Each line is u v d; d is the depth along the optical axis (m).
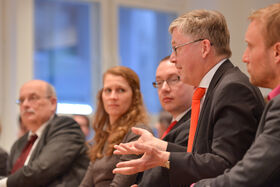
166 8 8.70
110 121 3.66
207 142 2.20
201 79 2.43
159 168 2.54
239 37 7.90
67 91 7.85
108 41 8.09
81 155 4.36
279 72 1.86
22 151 4.70
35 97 4.63
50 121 4.57
